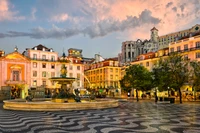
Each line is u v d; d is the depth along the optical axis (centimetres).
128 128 1098
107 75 8294
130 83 4522
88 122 1302
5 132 1005
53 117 1539
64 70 2712
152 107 2530
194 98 4684
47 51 6969
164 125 1198
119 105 2894
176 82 3641
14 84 6119
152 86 4438
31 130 1050
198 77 3644
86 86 9700
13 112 1909
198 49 4819
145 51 14675
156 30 15975
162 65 3931
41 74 6719
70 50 11469
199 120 1409
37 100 3100
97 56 10456
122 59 15675
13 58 6197
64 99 2445
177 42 5431
